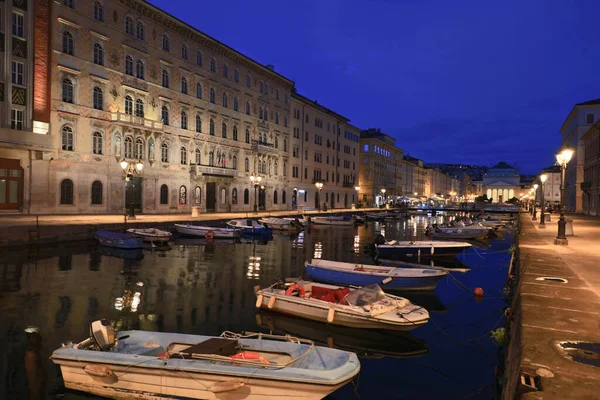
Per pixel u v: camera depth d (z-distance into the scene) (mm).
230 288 16625
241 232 36656
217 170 52906
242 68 58781
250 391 6750
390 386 8547
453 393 8258
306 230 47688
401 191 125750
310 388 6539
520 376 4797
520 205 140375
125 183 41844
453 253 25750
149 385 7141
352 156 94875
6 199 32719
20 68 33062
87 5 37688
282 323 12156
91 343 8062
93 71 38438
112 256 23484
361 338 11180
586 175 63719
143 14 43406
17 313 12648
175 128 47562
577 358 5238
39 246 25125
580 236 23938
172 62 47125
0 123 31578
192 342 8203
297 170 72875
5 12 31797
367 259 25891
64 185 36406
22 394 7633
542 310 7477
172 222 34531
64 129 36281
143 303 14133
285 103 69188
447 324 12781
